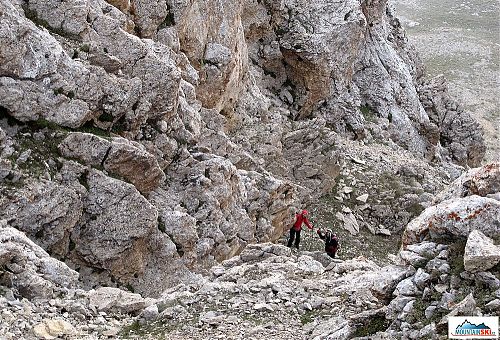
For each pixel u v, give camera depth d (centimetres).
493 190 1017
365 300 1195
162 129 1900
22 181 1437
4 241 1256
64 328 1062
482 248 880
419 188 3419
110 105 1708
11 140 1485
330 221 3075
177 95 1970
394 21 5303
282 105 3762
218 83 2778
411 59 5319
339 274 1490
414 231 1023
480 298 870
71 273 1307
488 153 5728
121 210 1573
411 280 959
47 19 1731
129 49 1831
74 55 1709
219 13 2825
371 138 4125
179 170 1941
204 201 1922
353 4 3959
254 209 2292
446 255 945
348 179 3403
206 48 2742
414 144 4412
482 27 9381
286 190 2533
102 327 1120
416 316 905
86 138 1579
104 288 1304
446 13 10094
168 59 2083
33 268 1238
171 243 1705
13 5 1655
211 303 1252
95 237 1541
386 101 4391
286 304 1227
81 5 1759
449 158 4878
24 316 1067
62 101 1590
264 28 3684
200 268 1777
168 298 1285
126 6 2139
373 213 3238
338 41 3838
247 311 1205
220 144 2367
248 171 2433
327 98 3959
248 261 1702
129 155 1642
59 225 1455
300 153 3172
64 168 1530
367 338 938
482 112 6612
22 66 1538
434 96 4922
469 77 7519
